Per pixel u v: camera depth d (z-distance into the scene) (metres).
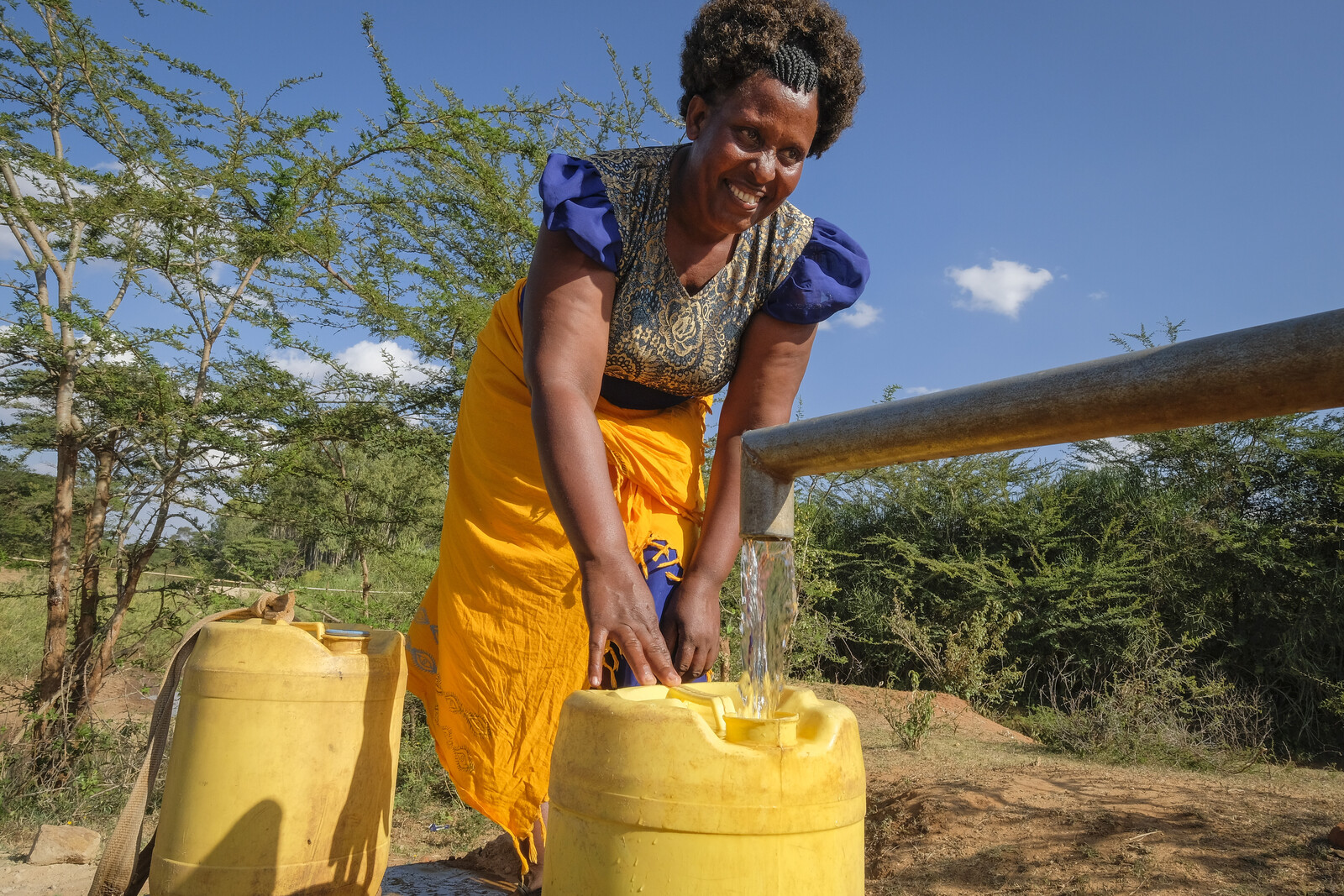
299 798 1.57
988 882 3.29
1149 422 0.72
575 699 1.08
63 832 4.04
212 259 6.62
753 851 0.96
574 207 1.78
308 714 1.59
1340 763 7.67
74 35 6.46
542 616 2.00
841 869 1.02
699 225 1.92
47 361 6.56
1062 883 3.19
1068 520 10.99
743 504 1.11
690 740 0.98
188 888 1.54
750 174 1.76
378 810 1.69
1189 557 9.70
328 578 9.38
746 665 1.13
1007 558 11.02
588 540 1.51
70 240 6.82
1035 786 4.52
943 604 10.79
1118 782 4.66
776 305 2.10
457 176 7.01
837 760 1.02
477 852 2.90
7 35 6.37
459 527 2.10
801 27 1.75
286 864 1.56
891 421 0.89
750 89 1.73
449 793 5.93
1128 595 9.55
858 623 11.14
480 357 2.17
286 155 6.73
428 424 7.45
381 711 1.70
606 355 2.00
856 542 12.22
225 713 1.57
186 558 6.79
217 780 1.55
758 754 0.98
